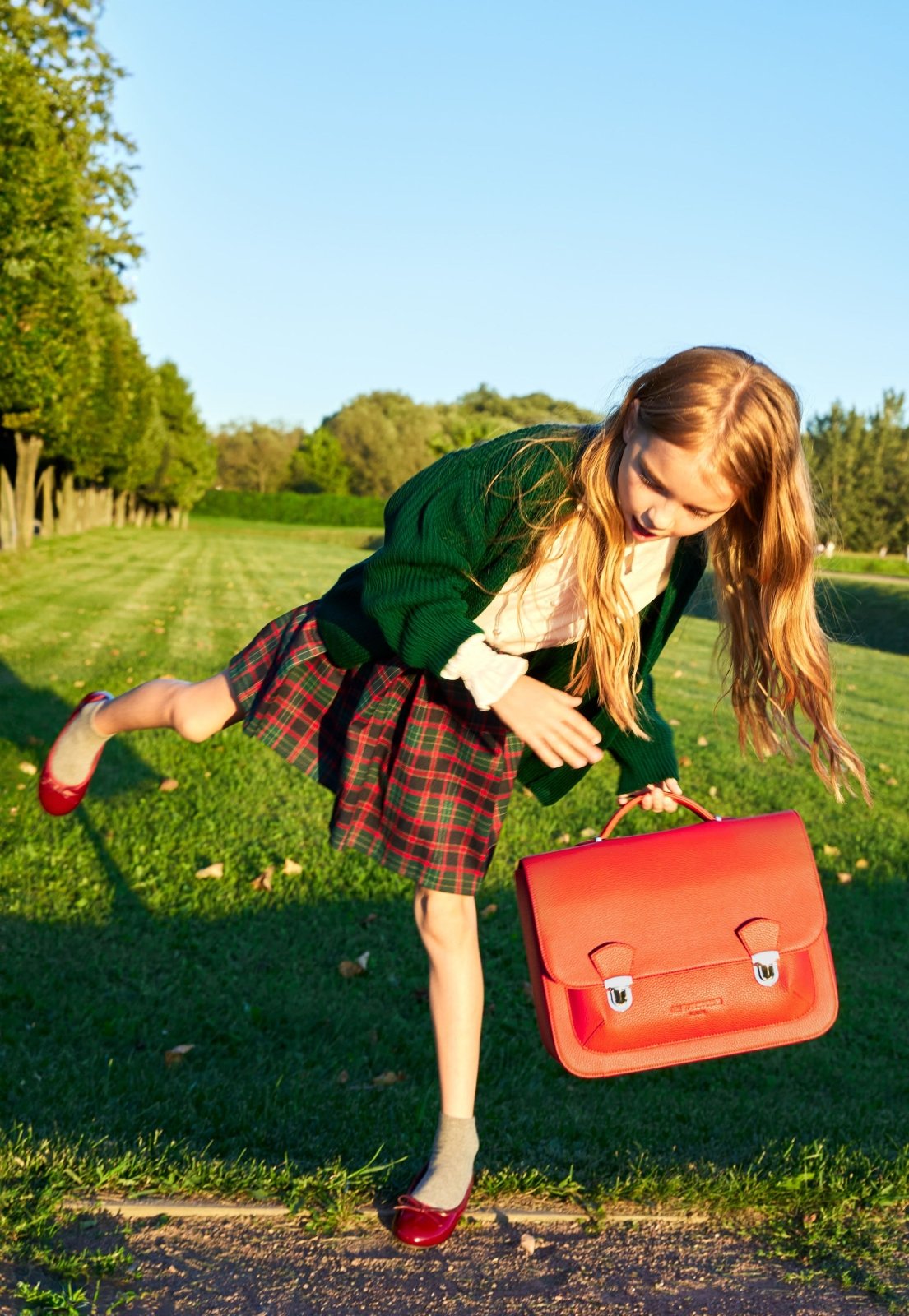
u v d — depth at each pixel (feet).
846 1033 13.91
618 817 7.89
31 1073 10.43
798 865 7.22
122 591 60.08
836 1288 6.56
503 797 7.39
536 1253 6.84
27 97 53.47
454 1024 7.22
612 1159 9.07
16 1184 6.79
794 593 6.73
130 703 8.90
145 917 15.34
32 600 51.75
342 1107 10.26
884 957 16.37
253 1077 11.12
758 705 7.63
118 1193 7.00
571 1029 6.82
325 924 15.66
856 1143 10.11
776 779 26.02
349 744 7.28
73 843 17.83
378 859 7.29
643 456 6.06
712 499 6.07
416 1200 6.96
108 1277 6.01
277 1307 5.95
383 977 14.17
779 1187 7.73
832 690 7.07
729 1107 11.48
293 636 7.75
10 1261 6.01
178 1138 8.93
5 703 27.12
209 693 8.27
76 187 57.77
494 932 15.99
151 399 149.59
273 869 17.20
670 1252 6.94
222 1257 6.43
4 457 92.68
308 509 245.24
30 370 56.54
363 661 7.36
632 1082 12.23
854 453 172.24
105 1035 11.84
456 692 7.12
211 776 22.47
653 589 7.39
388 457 259.80
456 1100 7.23
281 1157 8.50
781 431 6.06
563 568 6.83
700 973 6.86
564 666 7.45
